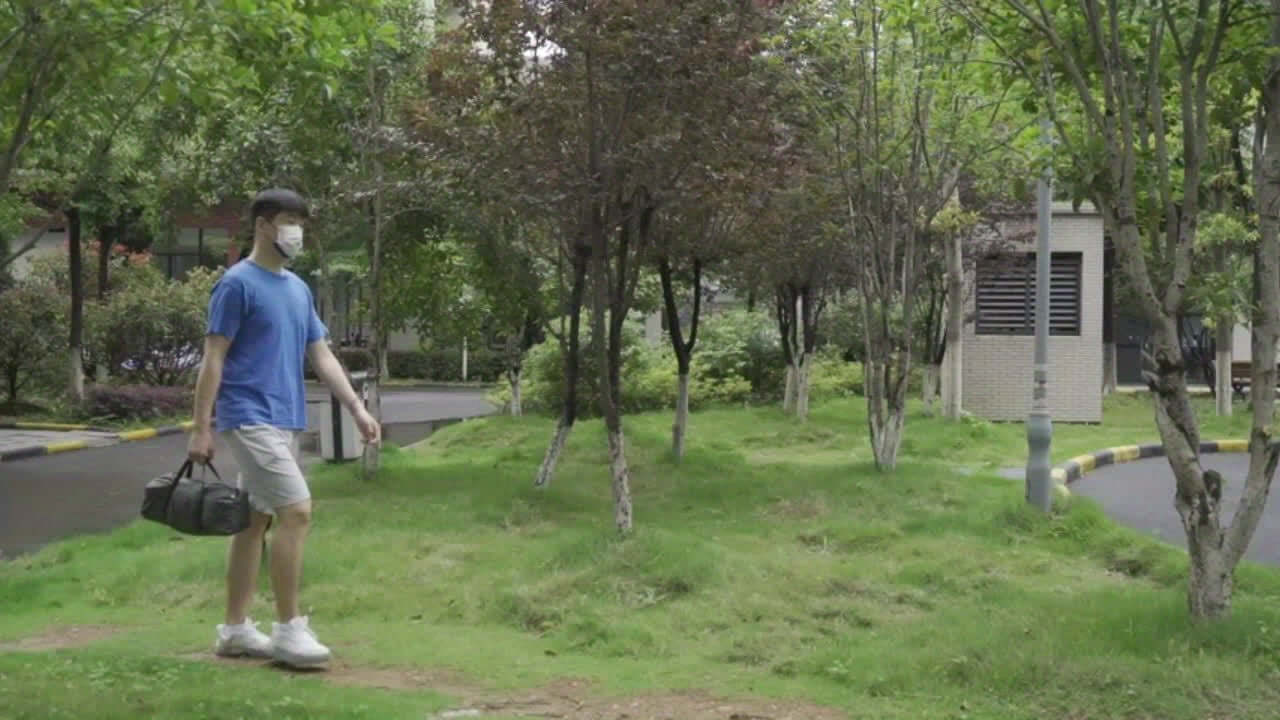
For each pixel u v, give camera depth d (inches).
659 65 376.2
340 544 388.5
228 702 225.0
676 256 557.6
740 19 391.9
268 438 258.7
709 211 468.4
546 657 288.8
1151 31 280.1
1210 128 377.7
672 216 477.4
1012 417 946.7
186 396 981.2
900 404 534.6
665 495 494.9
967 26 368.8
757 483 510.6
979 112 531.2
